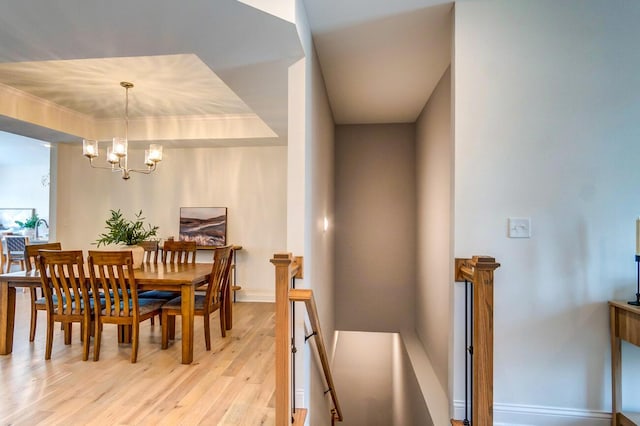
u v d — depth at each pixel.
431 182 3.73
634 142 2.04
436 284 3.43
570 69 2.08
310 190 2.44
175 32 1.90
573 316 2.06
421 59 2.93
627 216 2.04
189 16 1.75
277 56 2.21
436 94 3.51
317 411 2.77
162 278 2.88
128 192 5.25
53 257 2.81
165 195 5.21
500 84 2.12
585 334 2.05
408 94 3.78
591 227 2.06
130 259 2.78
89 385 2.41
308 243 2.34
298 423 1.87
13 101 3.65
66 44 2.04
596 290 2.05
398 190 4.95
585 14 2.08
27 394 2.28
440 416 2.57
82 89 3.59
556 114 2.09
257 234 5.07
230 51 2.13
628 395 2.01
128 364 2.77
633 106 2.05
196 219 5.14
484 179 2.12
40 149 6.85
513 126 2.11
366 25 2.41
